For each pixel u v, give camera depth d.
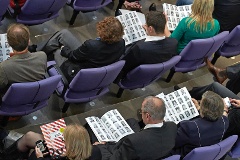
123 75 5.41
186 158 4.16
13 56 4.43
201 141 4.35
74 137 3.58
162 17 5.08
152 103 4.02
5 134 4.80
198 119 4.41
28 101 4.59
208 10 5.50
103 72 4.68
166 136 4.03
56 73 5.14
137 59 5.10
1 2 5.34
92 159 3.74
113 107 5.66
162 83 6.27
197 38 5.75
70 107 5.50
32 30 6.42
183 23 5.67
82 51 4.83
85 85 4.84
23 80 4.48
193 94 5.57
